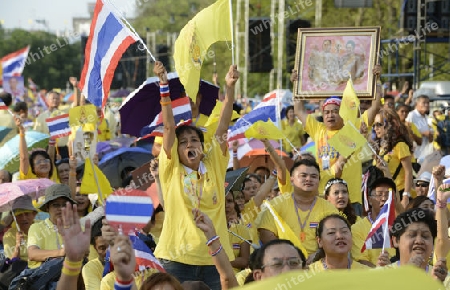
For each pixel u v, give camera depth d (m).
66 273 8.27
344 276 4.56
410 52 48.38
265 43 38.94
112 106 37.69
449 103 31.05
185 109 14.77
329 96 18.95
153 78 16.33
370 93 18.78
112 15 13.99
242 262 14.70
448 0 39.44
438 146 27.56
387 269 4.77
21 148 19.38
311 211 15.17
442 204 12.01
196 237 12.35
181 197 12.45
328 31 19.11
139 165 23.69
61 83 91.50
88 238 8.34
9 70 45.25
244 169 15.41
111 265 12.25
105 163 23.48
